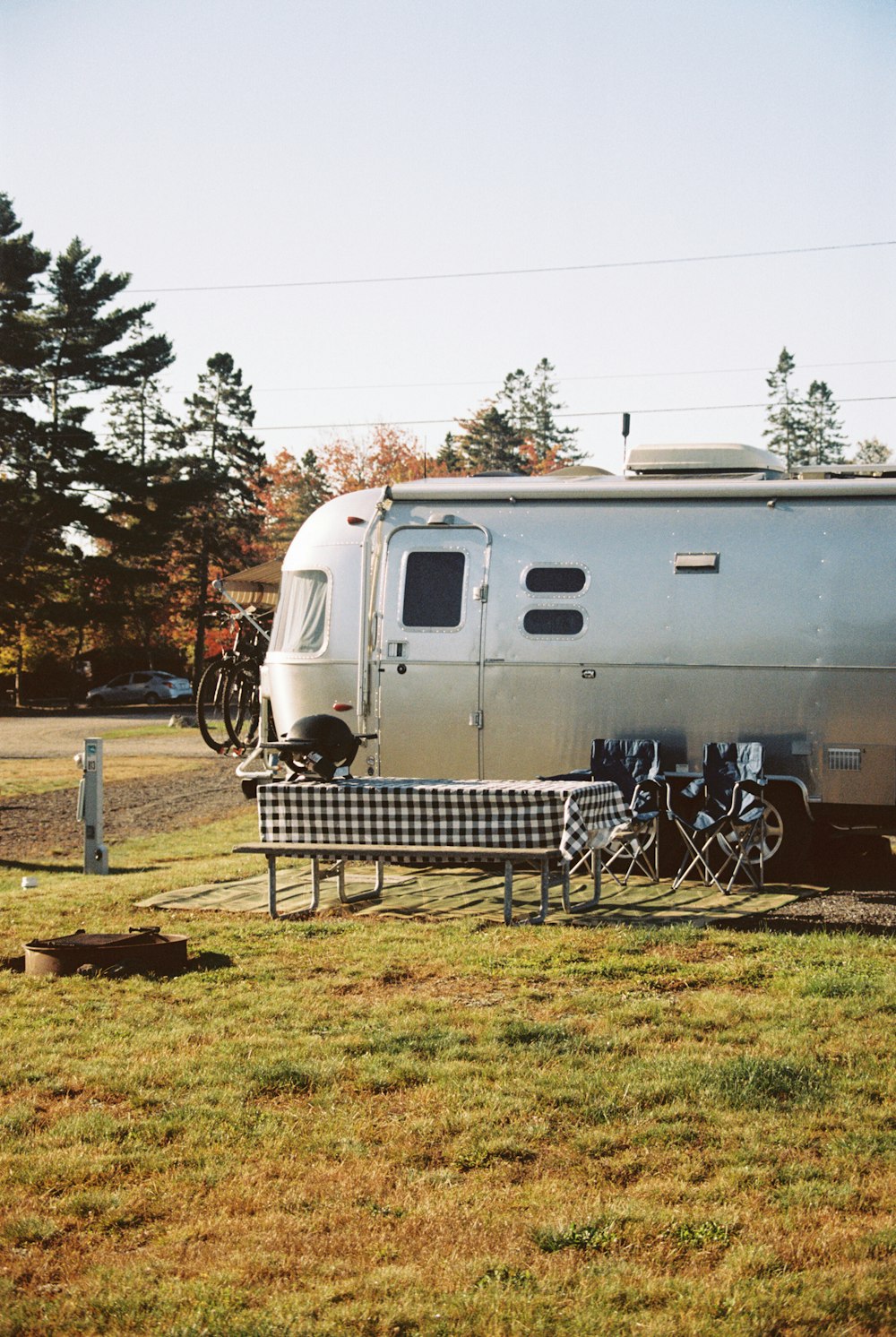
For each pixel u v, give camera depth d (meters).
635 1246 3.74
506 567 10.36
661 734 10.01
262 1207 4.01
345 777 8.92
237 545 60.19
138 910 8.64
